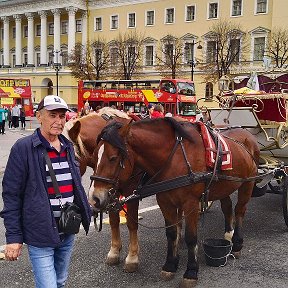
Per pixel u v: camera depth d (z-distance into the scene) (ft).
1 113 92.43
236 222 19.98
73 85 224.74
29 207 10.86
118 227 18.78
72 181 11.39
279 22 165.89
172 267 17.21
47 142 11.10
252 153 20.61
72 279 17.26
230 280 17.20
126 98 118.62
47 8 233.96
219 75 153.89
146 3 206.80
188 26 193.77
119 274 17.81
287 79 30.60
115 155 13.92
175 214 16.78
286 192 23.30
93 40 215.31
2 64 269.85
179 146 15.92
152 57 203.72
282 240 22.25
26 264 18.85
